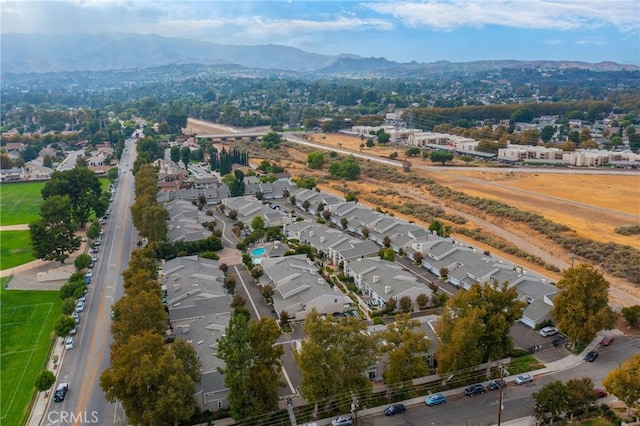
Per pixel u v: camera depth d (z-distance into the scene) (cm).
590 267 10188
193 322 10456
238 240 16988
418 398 8631
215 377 8581
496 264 13250
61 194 17975
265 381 7825
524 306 9475
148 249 13300
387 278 12456
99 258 15638
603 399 8369
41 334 11175
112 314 11081
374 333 9100
